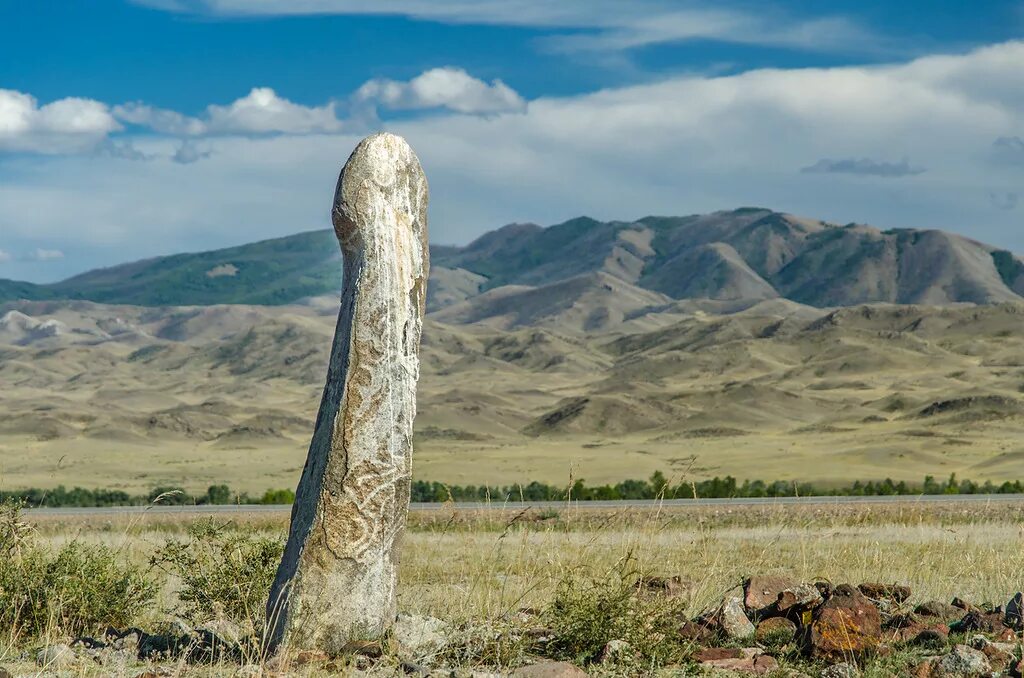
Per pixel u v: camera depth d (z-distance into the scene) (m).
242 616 13.55
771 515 39.88
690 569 18.69
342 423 11.29
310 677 10.07
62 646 11.40
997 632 11.77
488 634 11.48
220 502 73.81
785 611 12.50
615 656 11.05
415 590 15.59
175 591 15.47
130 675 10.55
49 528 36.78
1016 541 23.66
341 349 11.48
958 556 20.27
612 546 20.17
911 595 15.20
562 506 41.00
